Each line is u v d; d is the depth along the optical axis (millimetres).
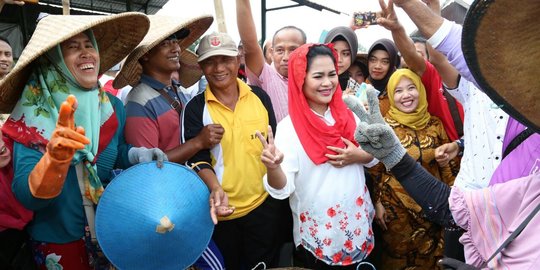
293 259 2162
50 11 8281
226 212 1709
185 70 2625
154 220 1508
